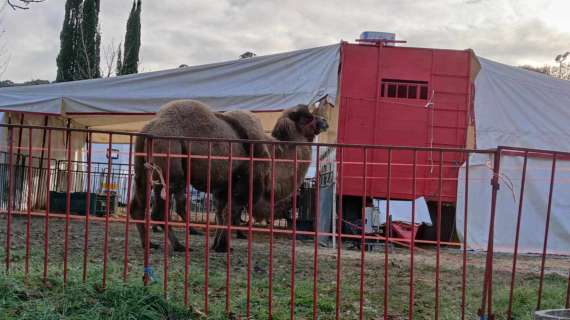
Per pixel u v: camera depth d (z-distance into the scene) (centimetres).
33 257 643
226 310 471
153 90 1172
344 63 1202
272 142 479
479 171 1144
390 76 1206
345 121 1198
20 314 425
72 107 1186
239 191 820
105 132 486
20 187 1245
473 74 1227
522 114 1206
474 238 1124
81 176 1633
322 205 1149
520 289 617
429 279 696
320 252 916
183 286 551
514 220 1120
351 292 587
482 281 698
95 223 1162
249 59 1162
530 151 492
